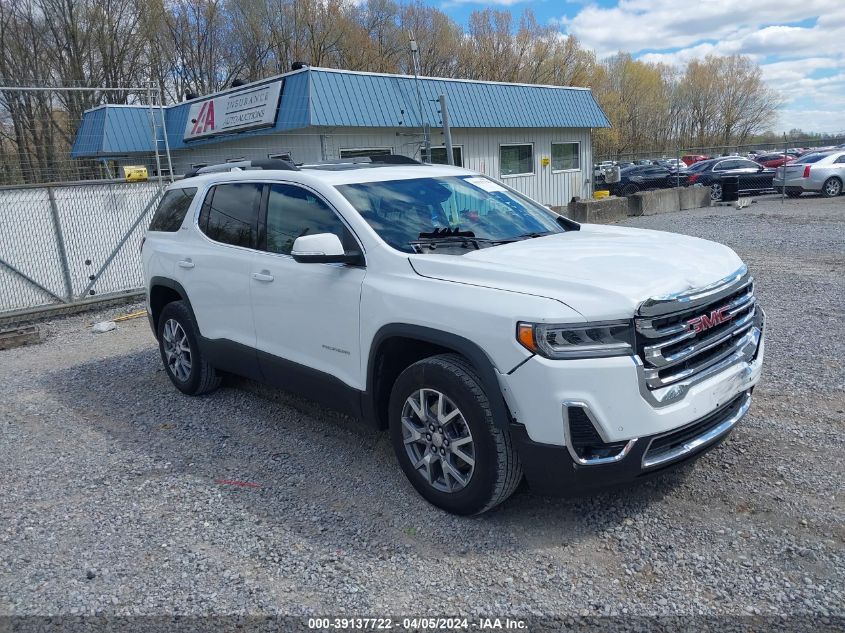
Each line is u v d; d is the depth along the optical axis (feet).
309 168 16.40
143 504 13.62
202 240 18.11
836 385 17.65
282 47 141.18
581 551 11.29
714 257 12.92
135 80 116.37
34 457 16.35
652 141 254.06
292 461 15.24
